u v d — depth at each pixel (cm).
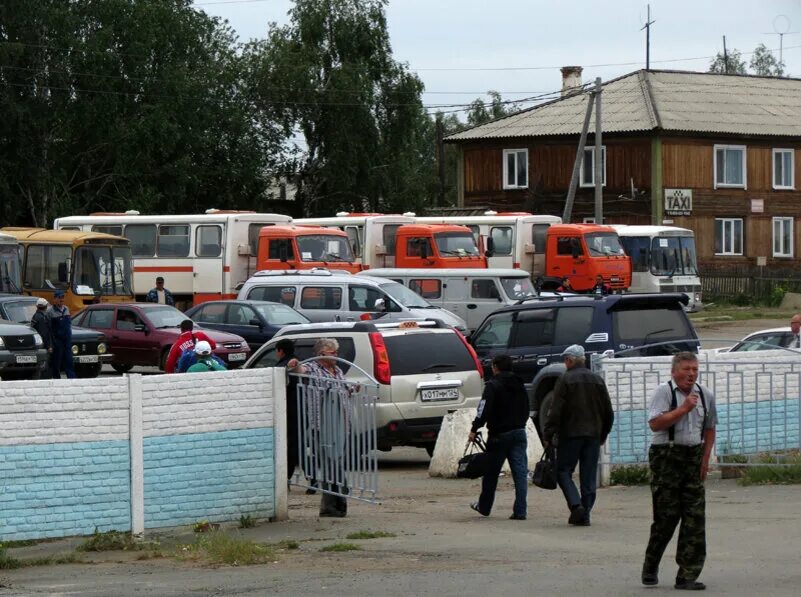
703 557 1752
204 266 7931
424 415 3388
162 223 8062
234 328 5850
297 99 12244
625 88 11494
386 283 6091
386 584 1845
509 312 3975
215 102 11638
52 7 10569
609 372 2961
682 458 1770
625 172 10881
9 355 5075
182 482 2414
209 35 11938
